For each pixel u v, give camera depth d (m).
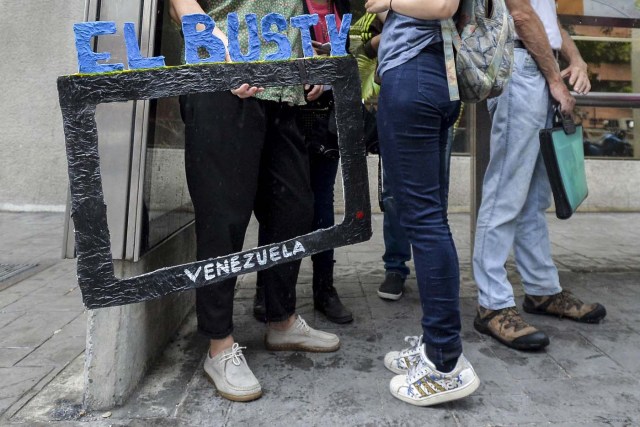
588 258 3.49
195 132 1.60
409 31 1.47
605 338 2.07
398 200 1.53
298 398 1.62
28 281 3.08
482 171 2.94
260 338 2.12
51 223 5.05
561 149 2.04
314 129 2.12
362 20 2.04
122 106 1.55
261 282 2.29
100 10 1.56
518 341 1.94
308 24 1.40
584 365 1.83
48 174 5.64
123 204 1.57
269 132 1.78
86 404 1.56
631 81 5.61
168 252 2.00
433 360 1.54
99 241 1.32
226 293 1.67
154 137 1.72
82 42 1.27
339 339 2.05
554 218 5.36
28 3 5.51
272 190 1.82
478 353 1.94
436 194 1.51
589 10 3.22
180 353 1.97
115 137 1.56
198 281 1.39
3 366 1.89
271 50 1.65
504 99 2.09
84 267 1.31
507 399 1.60
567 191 2.04
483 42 1.42
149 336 1.82
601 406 1.56
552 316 2.32
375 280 2.97
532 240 2.29
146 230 1.66
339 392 1.65
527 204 2.28
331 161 2.24
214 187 1.61
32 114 5.58
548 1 2.22
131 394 1.65
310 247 1.45
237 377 1.62
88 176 1.29
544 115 2.10
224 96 1.58
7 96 5.56
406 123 1.46
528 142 2.08
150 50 1.56
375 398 1.62
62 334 2.22
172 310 2.10
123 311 1.57
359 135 1.44
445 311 1.50
